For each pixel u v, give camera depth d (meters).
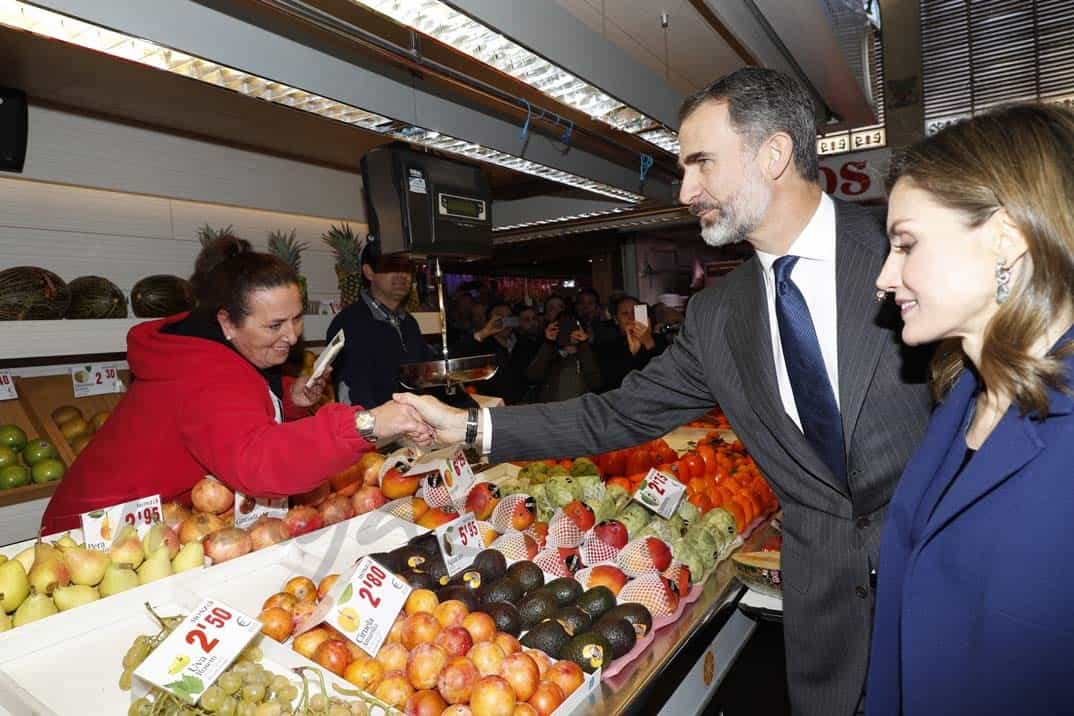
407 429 1.49
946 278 0.89
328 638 1.23
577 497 2.00
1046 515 0.80
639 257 8.05
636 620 1.42
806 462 1.47
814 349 1.43
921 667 0.93
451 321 5.43
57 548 1.43
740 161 1.42
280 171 4.00
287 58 1.88
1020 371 0.82
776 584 1.78
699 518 2.06
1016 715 0.81
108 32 1.58
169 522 1.61
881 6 5.29
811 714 1.49
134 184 3.32
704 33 3.29
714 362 1.64
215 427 1.53
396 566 1.43
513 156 2.85
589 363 4.55
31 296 2.70
